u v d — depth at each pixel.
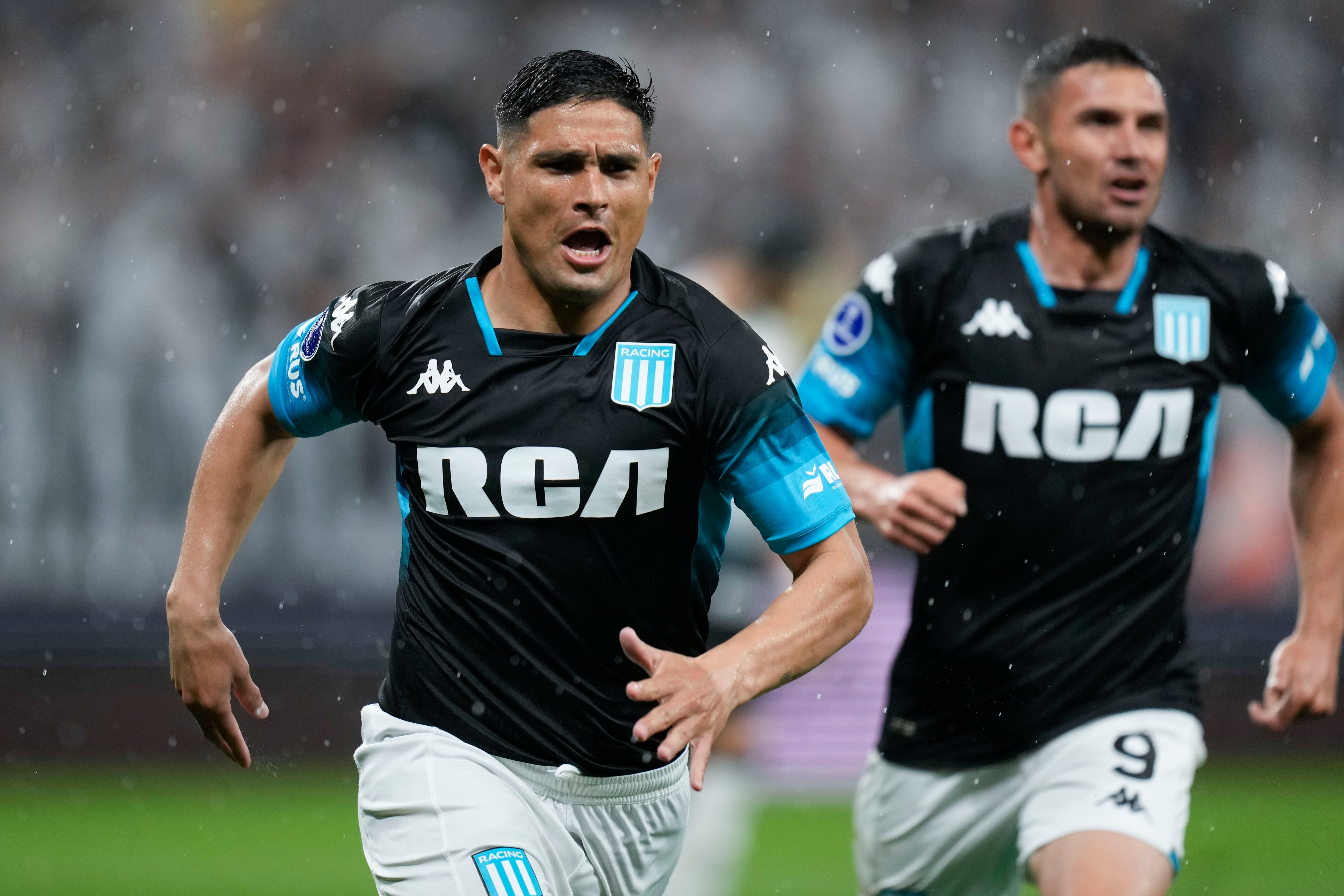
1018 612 13.98
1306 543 14.83
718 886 20.55
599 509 10.04
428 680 10.57
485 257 10.48
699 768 8.95
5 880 22.27
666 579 10.36
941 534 13.37
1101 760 13.35
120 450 33.75
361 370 10.48
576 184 9.63
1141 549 13.93
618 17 43.94
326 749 30.75
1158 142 13.92
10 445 33.06
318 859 23.59
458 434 10.14
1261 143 44.41
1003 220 14.59
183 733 30.03
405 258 39.69
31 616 31.75
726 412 9.95
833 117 44.03
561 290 9.80
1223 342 14.20
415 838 10.23
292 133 40.41
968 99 44.97
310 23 41.44
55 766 29.80
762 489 10.04
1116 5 45.22
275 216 39.03
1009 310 14.16
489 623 10.31
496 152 10.52
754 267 28.00
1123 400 13.92
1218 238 43.56
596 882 10.94
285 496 32.91
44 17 40.22
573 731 10.46
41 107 39.25
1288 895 21.55
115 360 34.78
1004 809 14.17
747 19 44.38
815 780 31.00
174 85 40.22
